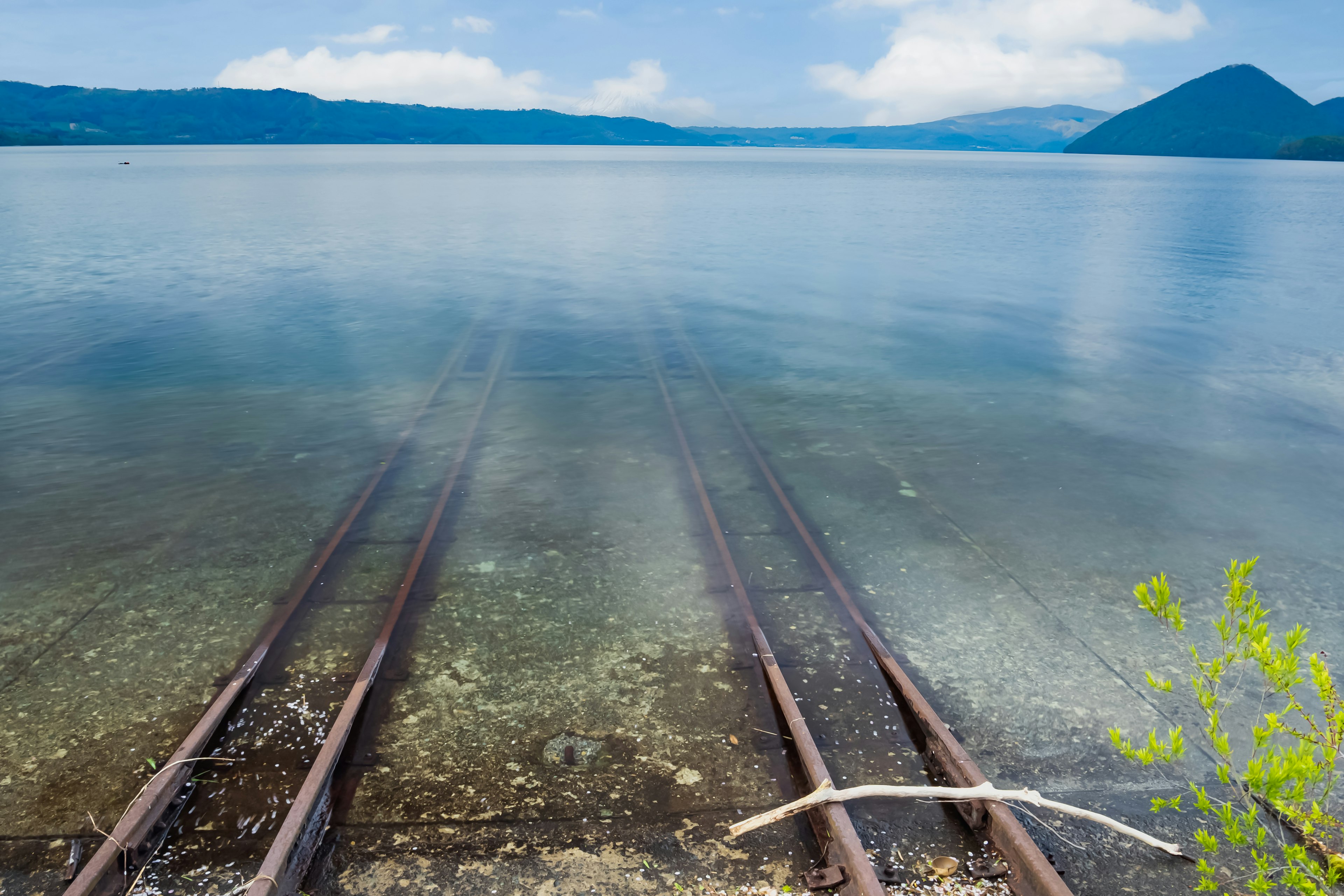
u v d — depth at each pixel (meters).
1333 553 6.03
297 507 6.60
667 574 5.47
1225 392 10.72
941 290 19.25
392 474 7.38
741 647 4.59
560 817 3.32
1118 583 5.49
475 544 5.92
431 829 3.24
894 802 3.44
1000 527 6.40
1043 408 9.91
